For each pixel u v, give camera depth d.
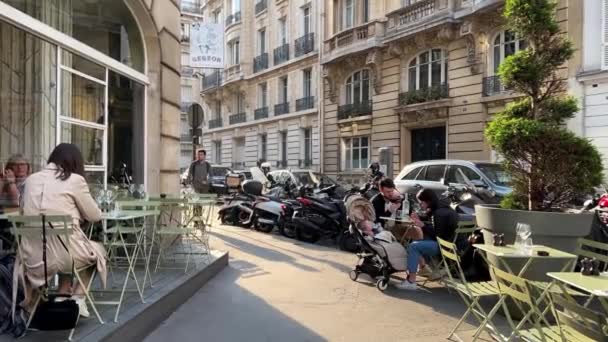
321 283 6.79
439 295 6.17
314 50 28.61
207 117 42.88
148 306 4.73
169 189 8.84
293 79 30.70
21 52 5.56
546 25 6.07
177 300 5.58
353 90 26.00
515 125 5.81
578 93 15.17
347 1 26.44
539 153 5.77
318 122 28.14
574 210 6.32
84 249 4.03
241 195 13.39
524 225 4.71
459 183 10.80
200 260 7.29
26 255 3.82
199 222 7.61
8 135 5.55
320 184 14.20
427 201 6.71
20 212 4.06
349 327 4.96
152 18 8.02
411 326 5.00
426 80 21.77
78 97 6.45
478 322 5.11
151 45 8.23
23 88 5.66
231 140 38.56
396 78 22.94
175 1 9.13
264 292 6.30
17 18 5.23
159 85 8.40
